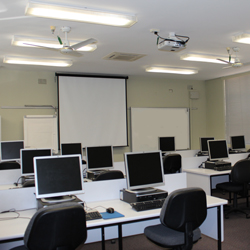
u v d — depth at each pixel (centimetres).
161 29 396
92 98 718
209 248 332
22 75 657
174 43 389
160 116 816
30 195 272
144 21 365
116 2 307
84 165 521
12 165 488
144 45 473
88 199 292
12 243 264
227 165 521
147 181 302
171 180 333
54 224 183
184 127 853
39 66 619
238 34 423
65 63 561
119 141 750
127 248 338
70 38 430
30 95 662
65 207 187
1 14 333
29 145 635
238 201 538
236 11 337
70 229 189
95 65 624
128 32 405
